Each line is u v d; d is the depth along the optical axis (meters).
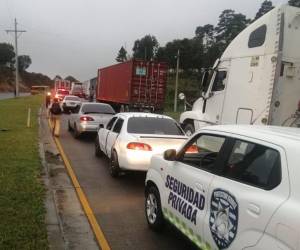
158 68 26.69
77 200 8.38
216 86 12.57
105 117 17.41
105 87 34.72
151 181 6.73
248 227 4.05
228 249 4.36
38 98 68.44
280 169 3.95
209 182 4.90
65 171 11.08
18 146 13.71
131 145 9.53
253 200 4.05
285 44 10.27
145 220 7.26
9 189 8.10
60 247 5.71
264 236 3.81
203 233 4.91
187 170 5.53
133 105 26.59
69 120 20.47
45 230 6.10
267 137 4.38
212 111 12.73
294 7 10.27
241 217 4.18
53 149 14.77
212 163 5.11
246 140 4.62
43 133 19.45
